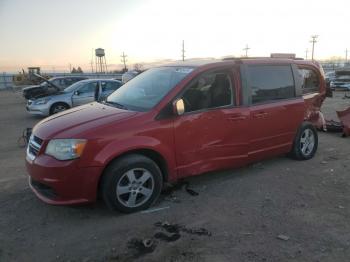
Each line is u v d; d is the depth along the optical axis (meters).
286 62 6.16
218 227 4.09
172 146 4.67
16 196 5.10
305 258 3.47
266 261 3.43
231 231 4.00
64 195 4.14
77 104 14.41
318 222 4.20
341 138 8.47
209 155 5.07
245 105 5.39
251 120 5.45
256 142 5.62
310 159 6.64
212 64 5.13
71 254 3.62
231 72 5.30
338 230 4.00
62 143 4.10
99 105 5.18
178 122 4.68
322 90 6.94
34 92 20.28
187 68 5.13
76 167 4.07
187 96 4.81
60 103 14.21
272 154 5.98
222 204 4.71
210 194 5.03
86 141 4.09
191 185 5.36
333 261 3.43
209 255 3.54
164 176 4.77
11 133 10.76
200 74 4.96
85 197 4.19
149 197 4.57
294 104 6.12
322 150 7.34
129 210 4.44
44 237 3.96
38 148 4.29
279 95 5.97
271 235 3.90
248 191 5.13
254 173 5.87
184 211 4.52
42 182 4.18
